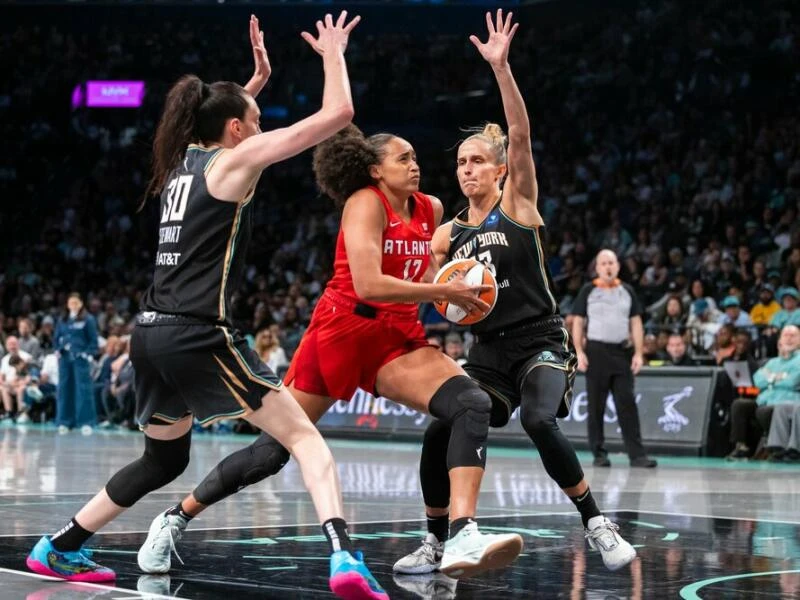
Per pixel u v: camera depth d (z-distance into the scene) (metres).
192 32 27.56
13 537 5.27
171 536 4.38
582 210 20.66
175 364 3.86
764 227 17.81
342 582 3.53
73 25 28.05
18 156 27.41
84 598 3.78
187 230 3.88
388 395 4.39
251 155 3.78
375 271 4.12
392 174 4.28
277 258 22.00
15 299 22.14
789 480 9.04
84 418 16.28
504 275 4.68
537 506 6.90
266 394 3.86
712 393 12.06
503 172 4.86
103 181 26.23
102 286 23.69
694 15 23.66
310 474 3.79
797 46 21.88
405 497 7.39
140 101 27.30
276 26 27.16
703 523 6.09
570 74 24.70
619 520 6.21
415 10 26.70
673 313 14.46
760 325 13.56
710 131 21.77
